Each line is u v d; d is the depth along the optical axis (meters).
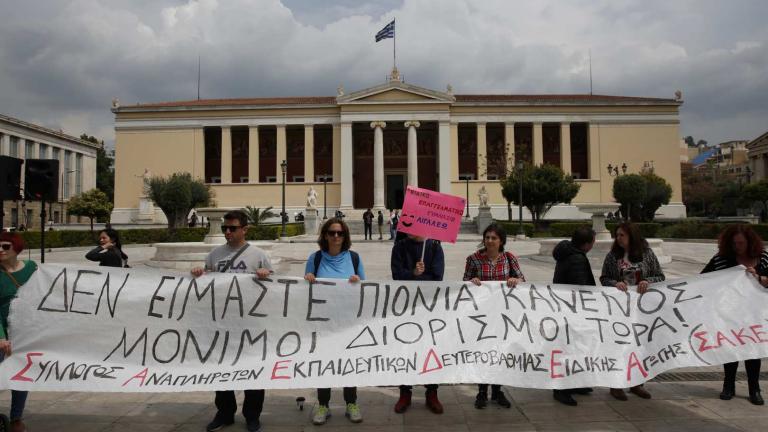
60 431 4.31
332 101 52.03
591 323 4.87
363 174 52.12
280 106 48.97
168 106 49.22
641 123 48.97
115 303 4.62
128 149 49.38
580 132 51.09
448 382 4.49
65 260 19.23
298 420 4.58
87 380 4.36
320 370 4.49
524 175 35.31
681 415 4.61
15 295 4.45
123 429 4.36
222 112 49.22
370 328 4.73
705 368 6.13
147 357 4.55
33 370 4.36
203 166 49.00
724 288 5.04
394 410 4.79
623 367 4.72
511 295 4.94
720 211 70.69
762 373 5.80
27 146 67.25
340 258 4.97
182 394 5.30
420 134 52.25
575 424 4.43
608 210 19.28
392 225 29.23
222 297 4.71
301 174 51.50
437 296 4.87
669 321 4.92
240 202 48.81
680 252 21.78
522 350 4.71
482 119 48.88
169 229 30.88
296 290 4.77
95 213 50.78
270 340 4.64
